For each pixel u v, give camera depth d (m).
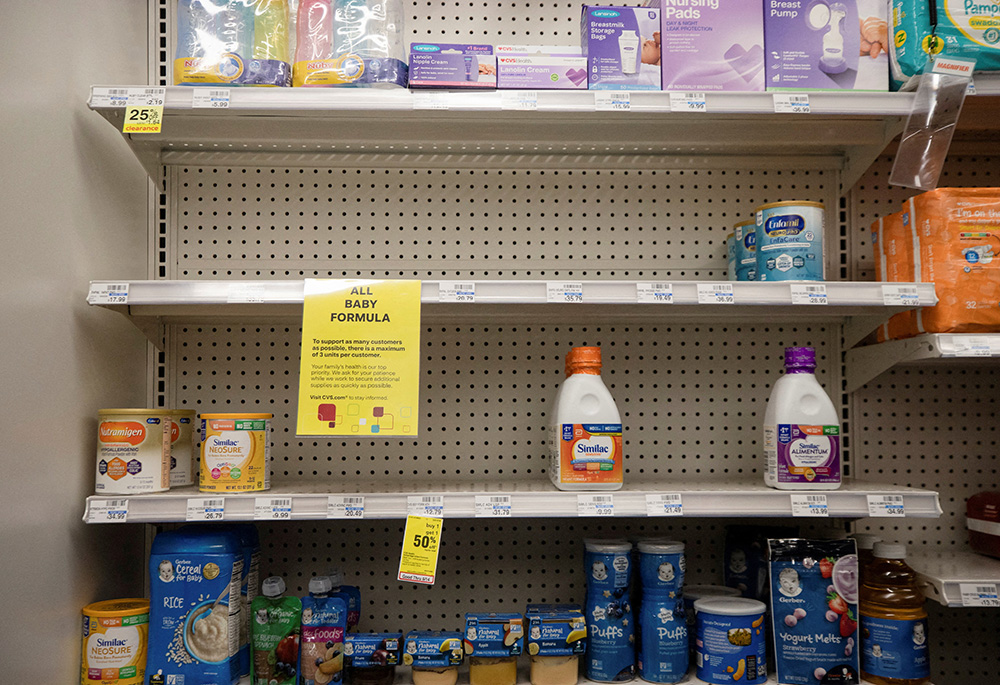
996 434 1.79
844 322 1.78
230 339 1.75
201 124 1.61
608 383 1.79
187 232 1.76
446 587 1.73
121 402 1.59
